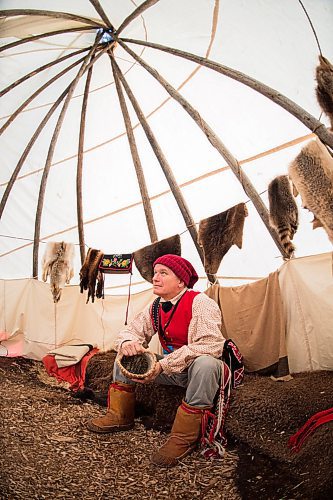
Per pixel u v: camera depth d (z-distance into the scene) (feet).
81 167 14.93
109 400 10.11
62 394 12.53
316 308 10.99
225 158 12.21
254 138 11.71
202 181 13.17
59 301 15.98
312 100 10.25
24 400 11.64
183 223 14.08
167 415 10.29
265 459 8.30
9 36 12.21
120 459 8.66
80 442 9.27
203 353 9.05
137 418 10.71
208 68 11.48
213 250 12.26
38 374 14.44
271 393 9.62
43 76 13.48
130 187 14.56
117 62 13.12
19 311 16.72
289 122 10.89
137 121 13.62
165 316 9.97
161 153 13.47
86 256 14.71
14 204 15.99
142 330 10.39
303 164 9.70
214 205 13.38
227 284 13.39
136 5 11.14
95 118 14.23
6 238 16.49
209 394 8.81
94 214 15.48
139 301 14.78
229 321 12.19
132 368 9.50
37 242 16.40
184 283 10.02
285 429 8.84
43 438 9.32
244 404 9.27
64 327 15.90
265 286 11.76
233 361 10.02
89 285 14.56
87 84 13.69
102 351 14.76
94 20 12.05
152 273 13.66
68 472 8.02
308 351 11.19
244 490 7.55
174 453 8.52
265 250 12.35
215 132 12.34
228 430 9.12
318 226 10.02
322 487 6.97
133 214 14.87
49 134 14.67
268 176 11.98
